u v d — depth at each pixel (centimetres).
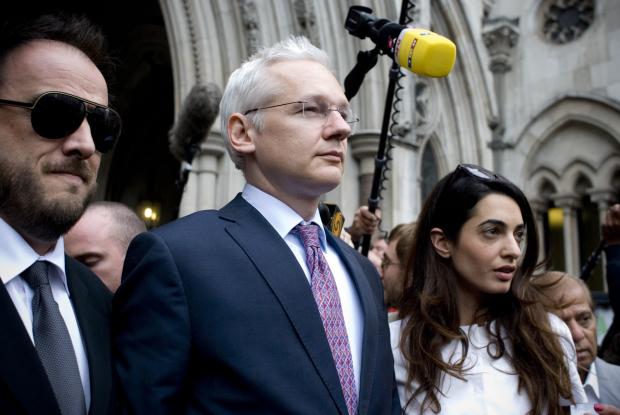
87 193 125
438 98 899
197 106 328
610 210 256
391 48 198
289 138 147
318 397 130
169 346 130
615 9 886
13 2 674
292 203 156
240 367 128
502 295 197
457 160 919
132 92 936
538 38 961
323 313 144
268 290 138
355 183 688
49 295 122
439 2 894
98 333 135
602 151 885
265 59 158
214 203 603
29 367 106
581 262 936
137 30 897
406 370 190
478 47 947
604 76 883
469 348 189
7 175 114
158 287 134
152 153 997
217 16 634
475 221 188
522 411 179
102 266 202
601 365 241
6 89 117
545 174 940
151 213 988
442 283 197
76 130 121
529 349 185
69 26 129
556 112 926
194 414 130
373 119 680
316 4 676
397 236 305
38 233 119
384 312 170
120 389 131
